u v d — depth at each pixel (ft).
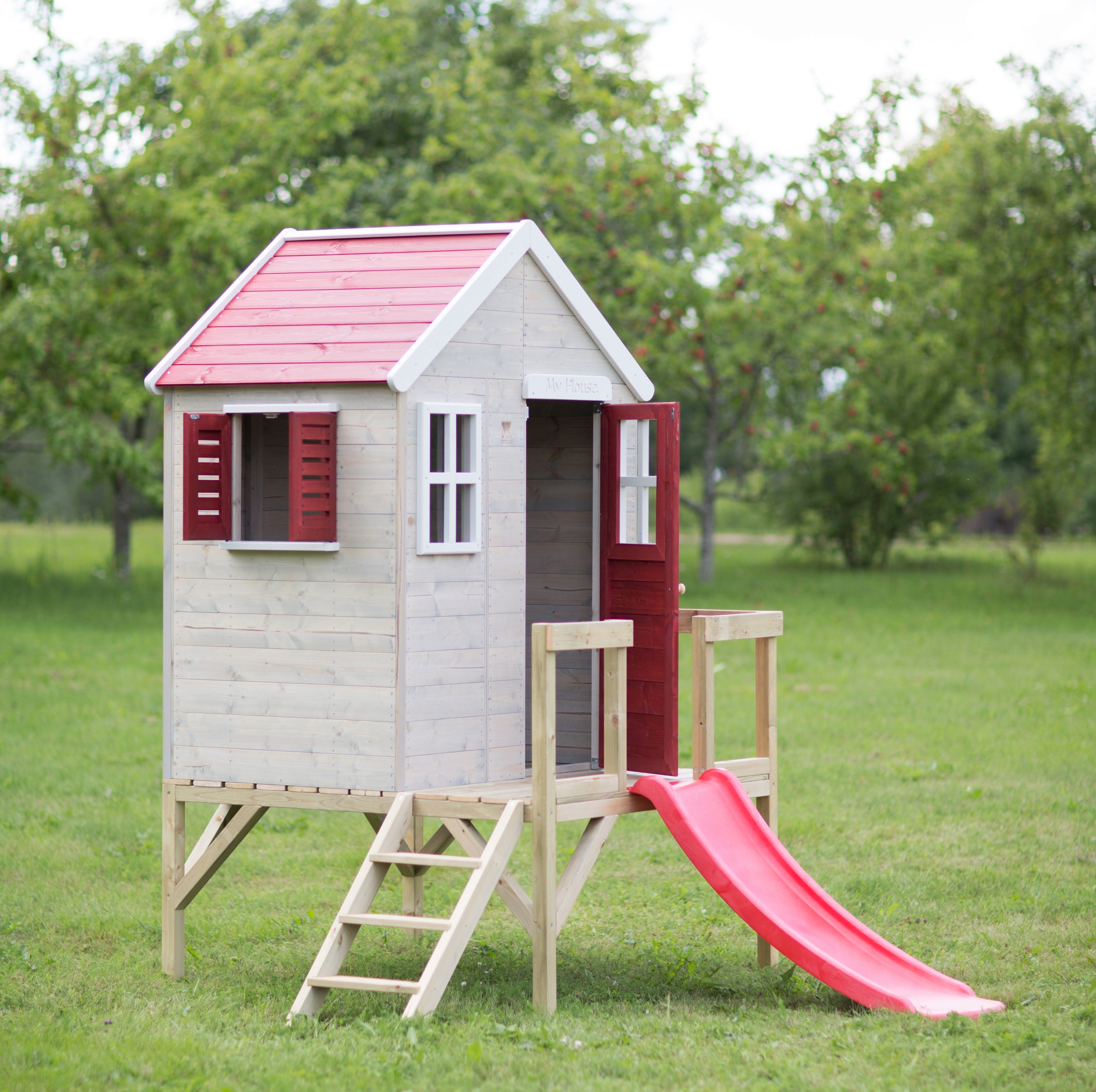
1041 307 84.07
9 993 21.38
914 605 82.38
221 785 22.20
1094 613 78.54
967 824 32.96
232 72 82.17
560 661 24.68
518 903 20.34
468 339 21.77
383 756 21.06
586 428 24.40
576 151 90.33
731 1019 19.90
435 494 22.03
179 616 22.48
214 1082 17.16
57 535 146.51
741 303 85.05
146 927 25.40
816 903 21.38
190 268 79.15
